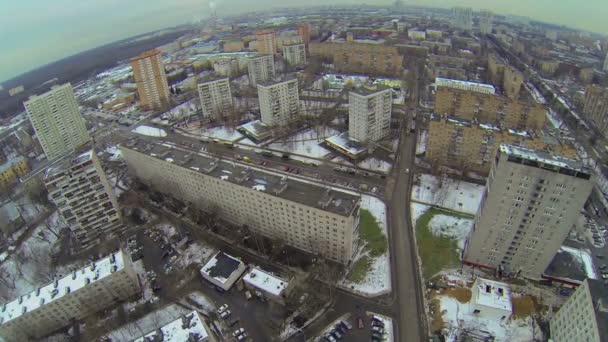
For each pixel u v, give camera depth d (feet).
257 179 513.04
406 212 566.77
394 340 377.09
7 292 483.92
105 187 556.51
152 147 634.84
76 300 419.54
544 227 382.22
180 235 553.23
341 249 464.65
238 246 525.34
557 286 423.64
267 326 403.13
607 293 300.40
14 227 614.34
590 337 285.43
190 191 595.88
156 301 447.83
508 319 385.09
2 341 390.21
